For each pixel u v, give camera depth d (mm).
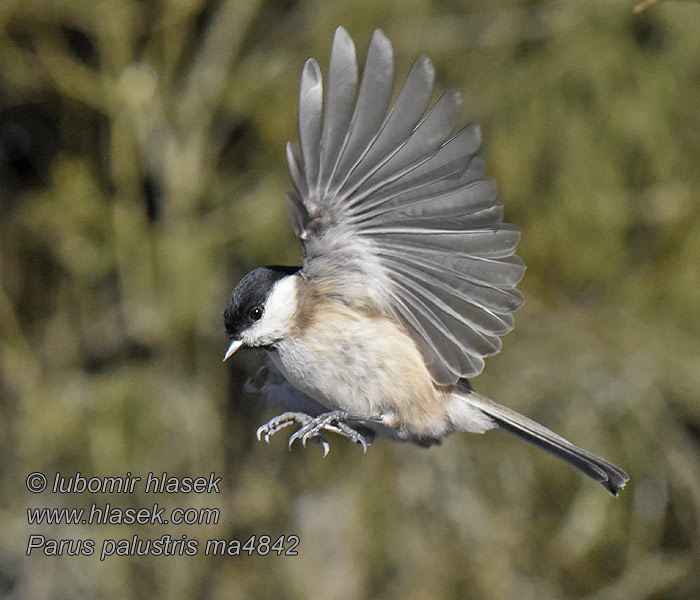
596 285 11633
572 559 11172
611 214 11320
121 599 11031
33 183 11586
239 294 5508
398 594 11094
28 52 10969
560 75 11234
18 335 11562
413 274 5184
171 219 11281
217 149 11602
